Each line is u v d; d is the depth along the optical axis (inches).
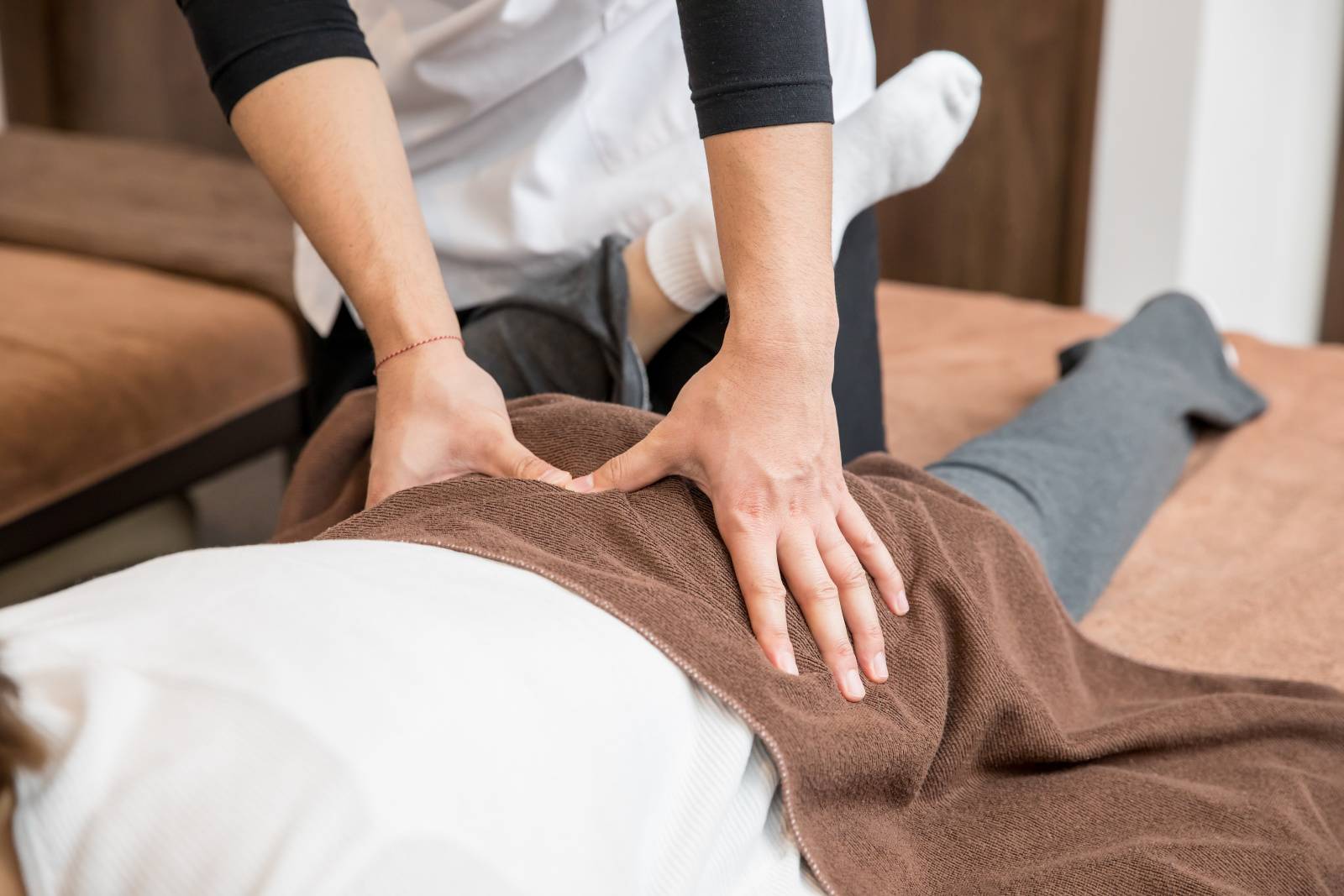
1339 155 106.8
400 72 43.1
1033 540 41.9
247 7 34.8
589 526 27.2
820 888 24.3
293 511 38.5
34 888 17.6
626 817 19.9
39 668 19.8
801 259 29.7
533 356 41.6
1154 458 50.3
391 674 19.1
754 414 28.5
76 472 64.6
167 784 17.6
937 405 61.7
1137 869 25.5
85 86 131.7
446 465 32.7
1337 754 33.2
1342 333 111.2
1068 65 104.5
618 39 41.8
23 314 72.2
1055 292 111.4
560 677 20.6
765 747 24.1
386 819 17.3
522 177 43.1
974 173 111.2
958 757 28.5
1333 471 54.0
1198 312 62.1
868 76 46.0
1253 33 100.3
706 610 25.3
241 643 19.7
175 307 75.3
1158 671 36.5
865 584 28.6
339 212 34.1
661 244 40.1
